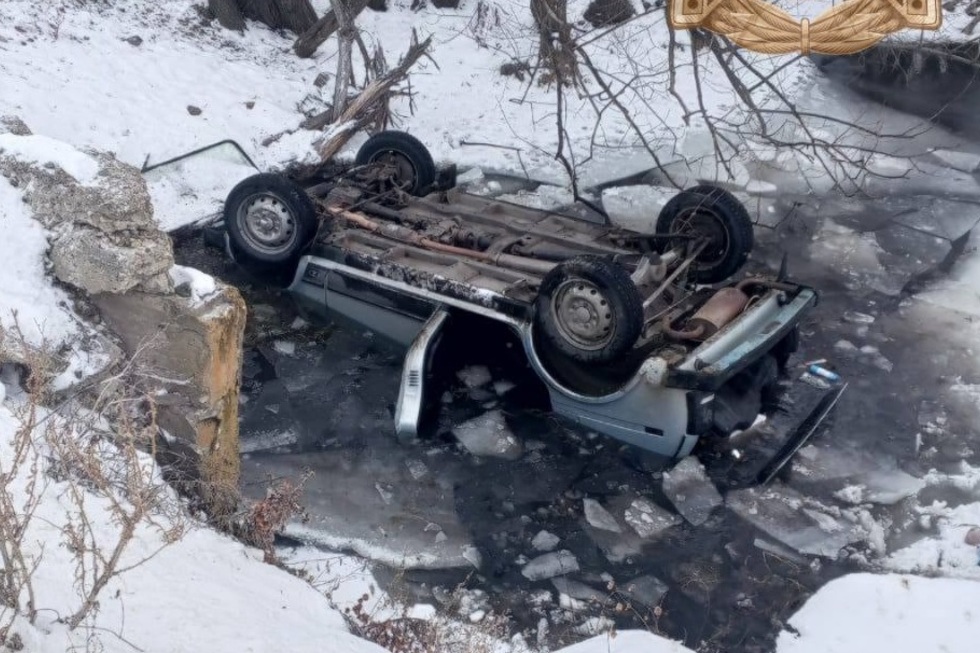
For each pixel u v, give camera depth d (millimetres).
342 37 10648
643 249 7336
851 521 5922
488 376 7125
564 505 6016
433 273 6816
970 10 13047
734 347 6125
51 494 4098
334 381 7027
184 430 4848
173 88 10758
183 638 3699
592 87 12586
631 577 5500
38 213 4793
